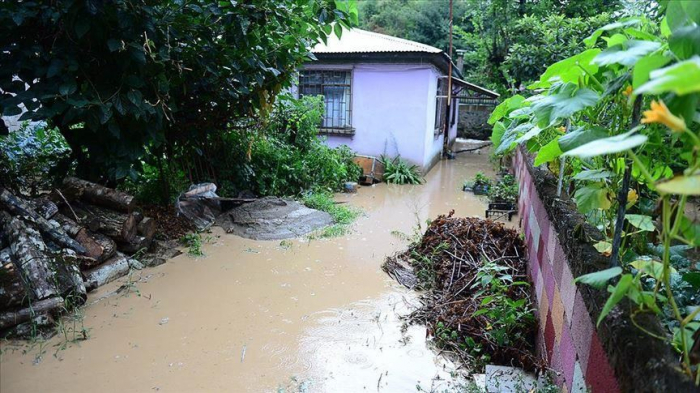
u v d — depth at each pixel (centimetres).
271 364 261
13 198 336
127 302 330
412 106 864
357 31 1056
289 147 710
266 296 347
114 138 398
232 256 429
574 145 136
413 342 285
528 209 384
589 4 793
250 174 622
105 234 382
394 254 440
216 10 389
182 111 493
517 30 847
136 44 351
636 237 177
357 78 883
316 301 340
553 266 224
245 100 516
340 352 273
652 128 126
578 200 168
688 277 146
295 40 487
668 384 92
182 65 420
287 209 553
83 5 328
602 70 151
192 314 316
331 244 469
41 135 548
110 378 244
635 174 140
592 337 140
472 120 1599
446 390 229
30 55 338
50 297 294
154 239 438
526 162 451
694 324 111
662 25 133
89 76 366
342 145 846
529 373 240
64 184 398
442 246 406
